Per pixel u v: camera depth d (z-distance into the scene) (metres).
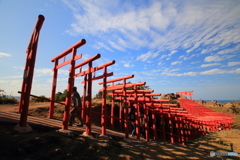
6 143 3.29
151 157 5.14
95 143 4.67
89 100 5.56
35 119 6.04
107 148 4.66
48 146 3.66
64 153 3.57
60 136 4.30
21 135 3.82
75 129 5.72
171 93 40.22
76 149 3.91
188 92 28.61
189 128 15.15
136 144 6.69
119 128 11.91
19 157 3.05
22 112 4.22
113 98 10.86
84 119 8.30
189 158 6.18
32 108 8.60
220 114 18.03
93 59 5.75
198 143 10.79
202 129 18.00
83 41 5.10
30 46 5.57
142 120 11.49
